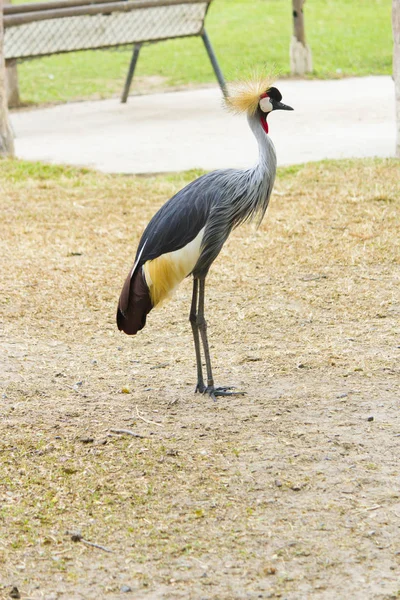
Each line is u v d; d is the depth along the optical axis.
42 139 24.78
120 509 7.34
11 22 24.70
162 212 9.38
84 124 26.84
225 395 9.55
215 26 45.28
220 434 8.62
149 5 26.52
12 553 6.74
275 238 14.76
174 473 7.88
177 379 10.05
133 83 34.34
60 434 8.67
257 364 10.38
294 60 33.62
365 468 7.89
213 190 9.34
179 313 12.11
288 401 9.34
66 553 6.74
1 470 7.96
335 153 20.80
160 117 27.20
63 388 9.81
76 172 20.12
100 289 12.94
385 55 36.78
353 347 10.77
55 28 26.44
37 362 10.53
